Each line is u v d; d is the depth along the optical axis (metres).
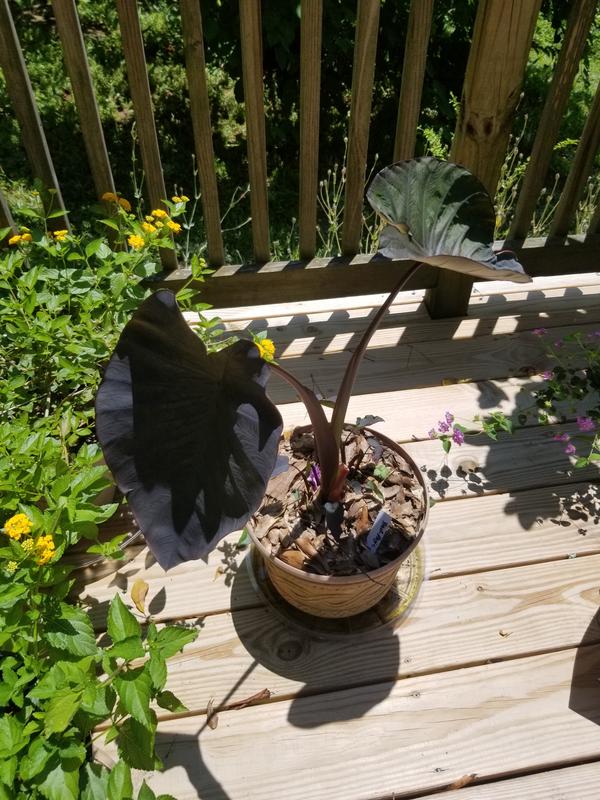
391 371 1.85
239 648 1.28
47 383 1.42
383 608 1.33
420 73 1.53
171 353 0.83
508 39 1.44
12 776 0.88
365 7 1.37
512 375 1.85
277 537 1.17
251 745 1.15
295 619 1.31
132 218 1.59
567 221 1.92
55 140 3.31
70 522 1.08
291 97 3.26
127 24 1.36
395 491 1.23
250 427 0.80
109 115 3.51
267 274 1.85
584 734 1.17
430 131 2.71
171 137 3.49
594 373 1.75
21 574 1.04
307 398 1.03
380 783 1.11
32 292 1.36
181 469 0.81
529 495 1.55
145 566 1.39
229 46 3.05
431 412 1.74
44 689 0.92
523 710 1.20
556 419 1.72
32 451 1.19
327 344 1.93
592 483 1.58
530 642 1.29
